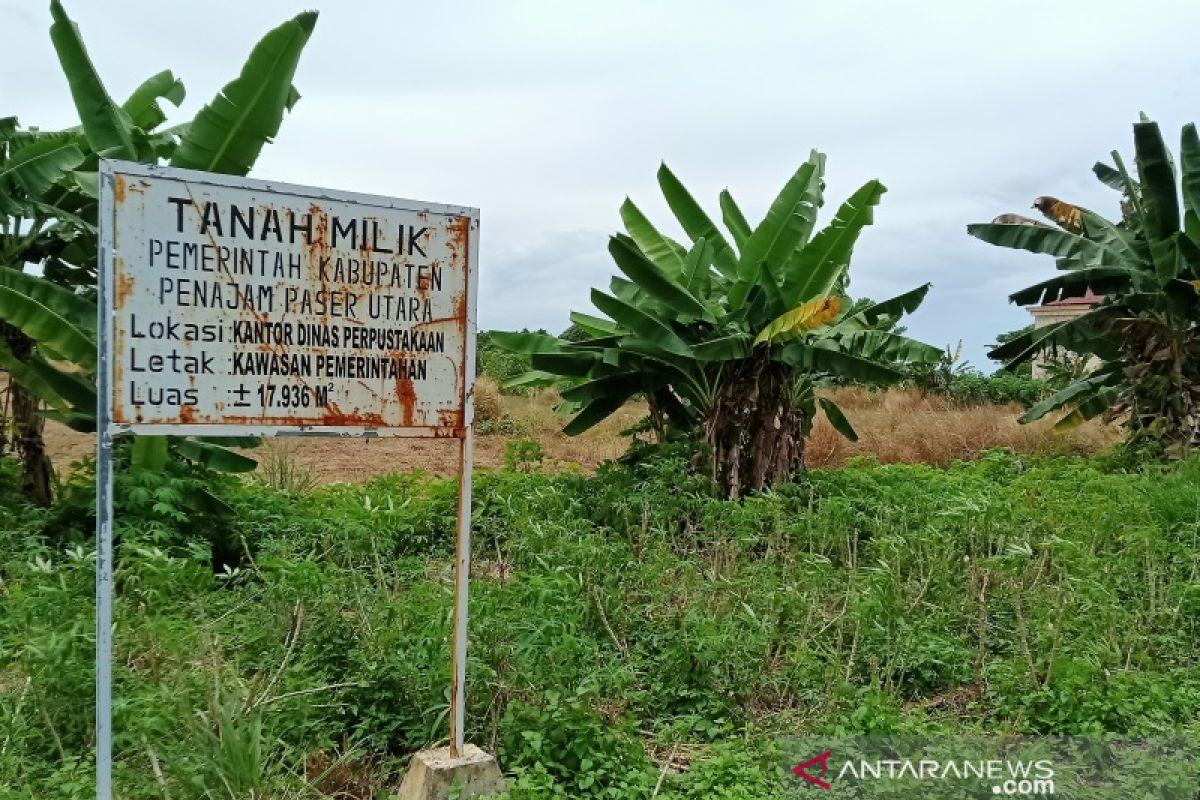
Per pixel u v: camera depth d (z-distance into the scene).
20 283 7.22
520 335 10.21
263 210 3.58
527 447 10.29
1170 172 10.80
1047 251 12.06
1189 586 6.01
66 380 7.52
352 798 4.00
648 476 9.23
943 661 5.17
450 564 7.35
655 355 10.03
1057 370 18.81
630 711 4.65
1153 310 11.62
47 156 7.97
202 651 4.60
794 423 10.21
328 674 4.62
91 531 7.32
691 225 10.74
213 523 7.35
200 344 3.49
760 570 6.50
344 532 6.78
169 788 3.57
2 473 8.47
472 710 4.38
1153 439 11.59
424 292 3.89
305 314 3.67
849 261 11.18
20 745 3.81
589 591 5.66
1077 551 6.47
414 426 3.88
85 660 4.26
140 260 3.39
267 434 3.62
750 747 4.36
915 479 9.83
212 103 6.52
